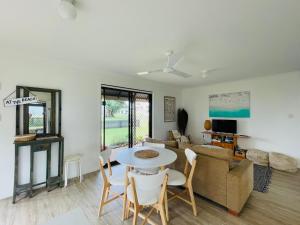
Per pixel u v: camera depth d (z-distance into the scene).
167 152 2.37
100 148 3.60
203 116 5.52
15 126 2.50
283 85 3.89
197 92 5.68
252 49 2.43
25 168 2.57
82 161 3.29
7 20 1.69
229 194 2.04
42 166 2.76
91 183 2.89
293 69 3.53
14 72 2.52
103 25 1.80
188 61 2.97
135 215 1.55
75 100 3.20
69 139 3.10
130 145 4.36
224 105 4.96
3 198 2.39
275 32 1.93
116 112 4.11
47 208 2.14
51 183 2.65
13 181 2.47
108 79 3.76
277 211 2.09
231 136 4.41
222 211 2.09
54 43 2.24
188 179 2.05
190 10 1.53
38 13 1.58
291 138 3.79
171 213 2.05
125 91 4.30
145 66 3.28
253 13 1.57
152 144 2.96
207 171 2.27
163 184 1.59
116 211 2.09
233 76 4.17
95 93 3.52
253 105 4.38
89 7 1.48
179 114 5.70
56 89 2.93
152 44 2.28
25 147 2.57
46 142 2.57
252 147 4.40
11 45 2.30
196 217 1.97
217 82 4.94
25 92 2.61
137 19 1.69
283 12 1.55
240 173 2.07
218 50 2.47
